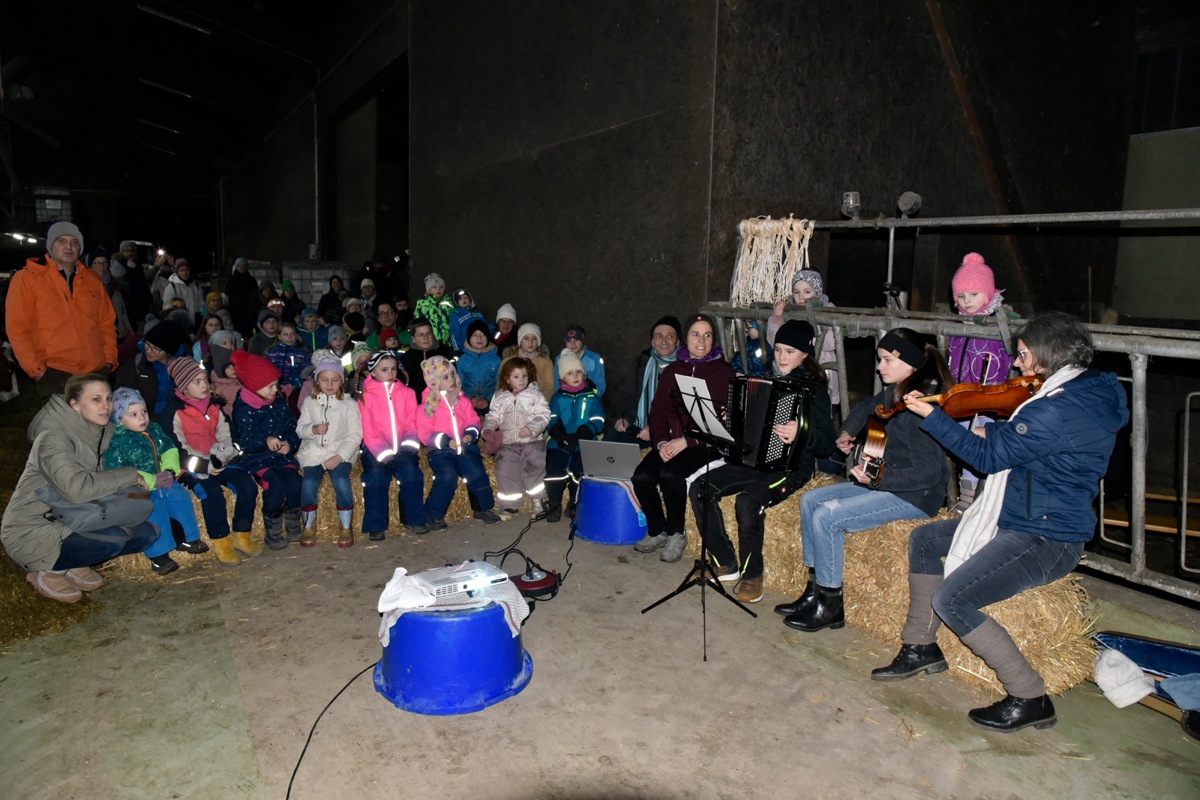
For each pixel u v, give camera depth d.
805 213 5.80
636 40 5.92
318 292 13.66
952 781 2.62
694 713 3.00
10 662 3.33
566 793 2.55
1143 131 8.50
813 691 3.16
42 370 5.09
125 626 3.68
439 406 5.14
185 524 4.38
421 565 4.47
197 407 4.49
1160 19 8.19
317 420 4.77
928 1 6.26
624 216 6.22
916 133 6.39
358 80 13.15
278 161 20.56
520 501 5.30
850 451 3.87
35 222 28.53
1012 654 2.87
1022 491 2.87
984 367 3.74
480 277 8.62
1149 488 7.33
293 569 4.41
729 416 4.14
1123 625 3.29
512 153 7.78
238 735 2.84
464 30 8.63
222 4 14.89
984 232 7.16
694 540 4.68
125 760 2.70
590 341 6.76
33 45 18.94
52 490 3.76
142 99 24.09
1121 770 2.68
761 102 5.44
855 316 4.27
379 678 3.17
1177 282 8.38
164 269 13.09
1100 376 2.80
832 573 3.62
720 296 5.55
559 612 3.86
